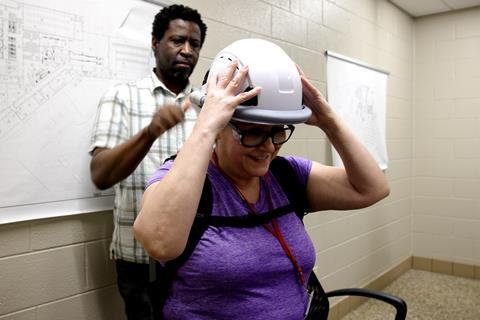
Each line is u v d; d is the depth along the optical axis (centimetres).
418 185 394
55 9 134
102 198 151
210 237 81
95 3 145
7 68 124
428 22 384
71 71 139
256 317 83
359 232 314
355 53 304
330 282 280
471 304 304
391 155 359
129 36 155
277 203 93
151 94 146
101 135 131
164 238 70
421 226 393
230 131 81
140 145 111
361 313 294
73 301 144
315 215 264
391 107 358
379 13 335
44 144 134
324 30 269
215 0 191
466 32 363
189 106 99
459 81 369
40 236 135
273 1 226
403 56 375
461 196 371
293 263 89
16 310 130
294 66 84
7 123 125
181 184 71
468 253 368
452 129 374
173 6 144
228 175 89
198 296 81
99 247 151
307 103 98
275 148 83
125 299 141
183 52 144
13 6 124
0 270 126
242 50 80
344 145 97
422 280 362
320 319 105
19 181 129
